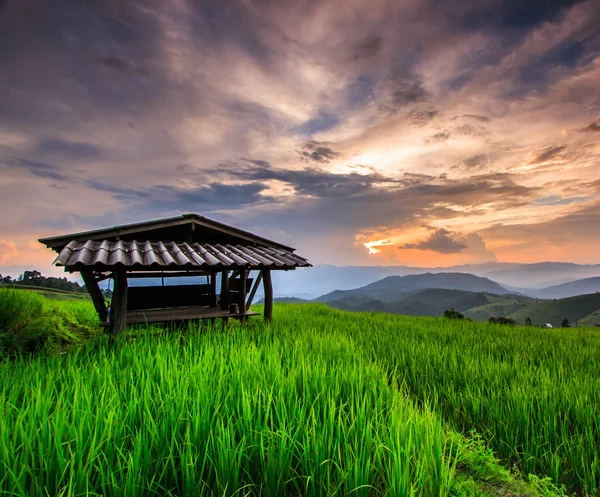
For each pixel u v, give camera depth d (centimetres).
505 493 336
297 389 466
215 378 459
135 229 896
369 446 323
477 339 980
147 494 277
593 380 594
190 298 1077
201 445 326
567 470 380
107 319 920
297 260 1030
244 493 291
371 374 525
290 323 1126
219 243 1088
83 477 269
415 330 1098
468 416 486
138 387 445
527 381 580
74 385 418
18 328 971
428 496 294
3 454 282
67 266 690
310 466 307
